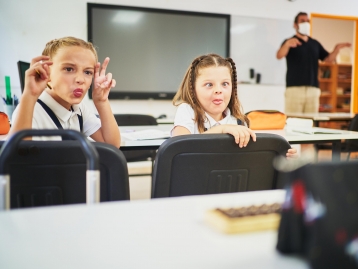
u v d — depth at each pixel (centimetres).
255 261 33
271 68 545
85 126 146
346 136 166
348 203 35
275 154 107
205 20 509
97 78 133
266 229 38
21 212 42
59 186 82
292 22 551
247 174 106
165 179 100
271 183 110
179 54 504
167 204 46
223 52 520
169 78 502
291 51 540
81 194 84
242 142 99
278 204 43
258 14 534
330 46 855
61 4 450
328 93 809
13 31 436
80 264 31
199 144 98
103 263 31
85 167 82
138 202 47
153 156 291
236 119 163
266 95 547
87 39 463
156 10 487
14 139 58
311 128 188
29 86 109
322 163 36
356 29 643
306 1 558
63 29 453
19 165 79
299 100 543
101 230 37
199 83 150
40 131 60
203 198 49
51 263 31
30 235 36
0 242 34
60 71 123
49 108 128
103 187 86
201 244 35
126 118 277
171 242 35
